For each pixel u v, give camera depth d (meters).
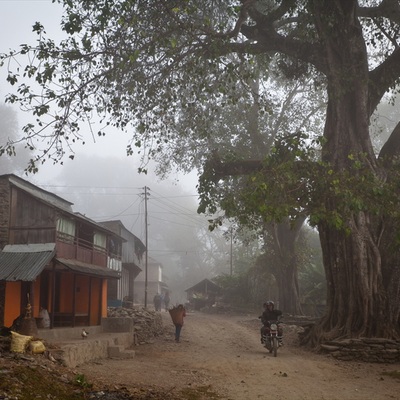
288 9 21.08
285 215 14.59
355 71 19.92
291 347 19.92
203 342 22.03
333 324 19.08
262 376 12.48
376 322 17.91
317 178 15.57
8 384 7.76
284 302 38.19
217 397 9.77
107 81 20.27
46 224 19.27
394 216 15.05
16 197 19.64
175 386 10.70
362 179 15.23
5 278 17.20
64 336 18.52
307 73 24.92
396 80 21.50
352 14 19.86
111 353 16.06
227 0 21.72
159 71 21.03
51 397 7.98
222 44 19.88
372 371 13.99
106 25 18.00
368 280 18.33
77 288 24.39
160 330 26.30
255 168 22.20
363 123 19.86
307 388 10.97
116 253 35.59
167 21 19.31
